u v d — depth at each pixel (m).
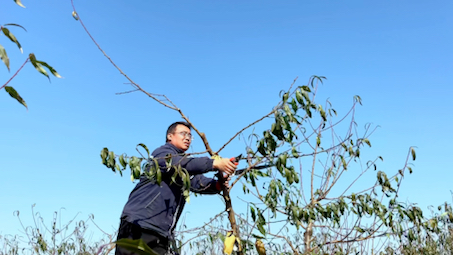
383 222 3.56
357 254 4.44
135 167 2.74
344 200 3.58
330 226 3.81
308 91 2.93
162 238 3.21
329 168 4.07
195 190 3.50
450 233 4.99
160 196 3.22
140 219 3.12
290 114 2.82
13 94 1.89
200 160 3.05
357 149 3.90
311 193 4.04
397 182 3.77
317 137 3.97
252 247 3.36
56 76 1.98
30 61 1.91
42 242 6.39
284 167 2.97
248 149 3.18
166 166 3.02
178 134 3.55
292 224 3.61
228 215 3.19
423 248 5.13
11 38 1.83
